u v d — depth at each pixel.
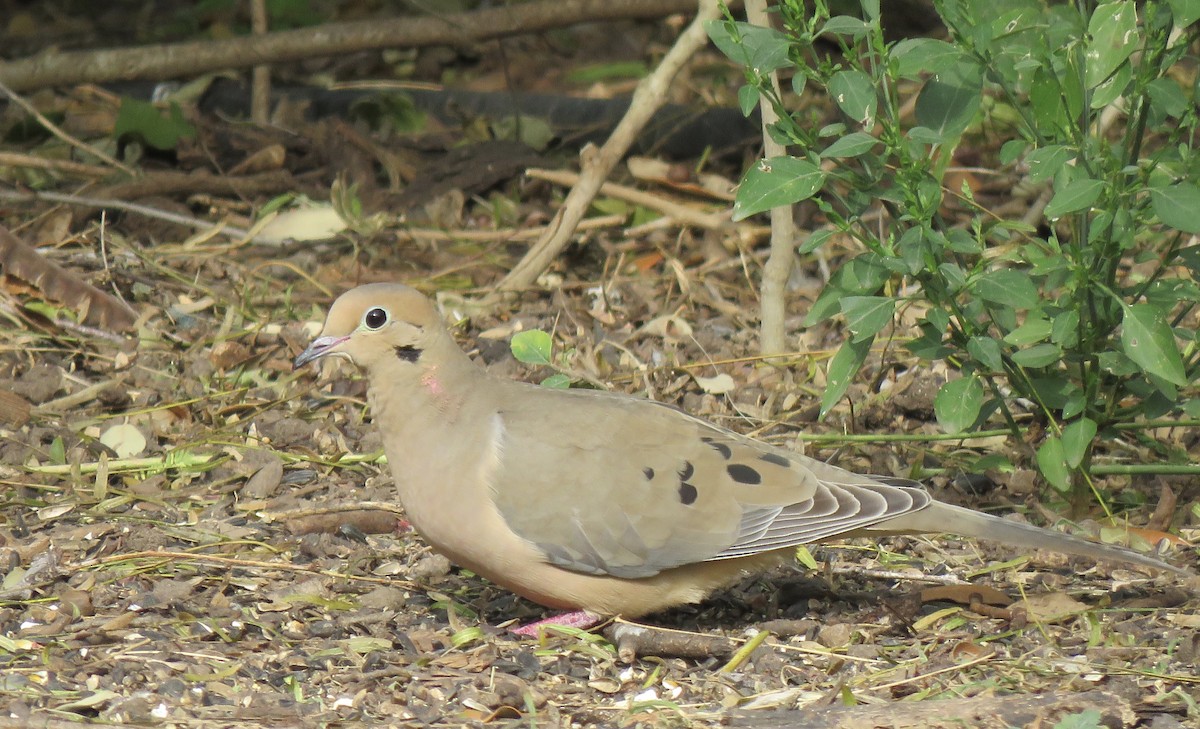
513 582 8.85
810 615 9.31
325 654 8.66
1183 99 9.25
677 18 24.23
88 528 10.40
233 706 7.96
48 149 18.75
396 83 21.19
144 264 15.16
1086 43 9.12
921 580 9.80
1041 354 9.51
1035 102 9.21
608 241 16.56
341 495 11.07
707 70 22.27
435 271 15.66
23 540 10.24
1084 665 8.38
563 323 14.26
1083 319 9.82
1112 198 9.05
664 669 8.59
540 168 17.77
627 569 8.66
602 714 7.96
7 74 18.97
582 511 8.56
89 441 11.75
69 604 9.16
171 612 9.20
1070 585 9.59
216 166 17.92
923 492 8.77
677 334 14.05
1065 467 9.77
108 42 24.58
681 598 8.91
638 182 17.97
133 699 7.86
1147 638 8.73
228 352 13.18
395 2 25.00
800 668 8.55
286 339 13.49
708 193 17.52
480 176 17.62
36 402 12.53
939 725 7.59
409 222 16.81
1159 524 10.26
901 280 13.95
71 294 13.87
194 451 11.78
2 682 8.09
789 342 13.90
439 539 8.81
